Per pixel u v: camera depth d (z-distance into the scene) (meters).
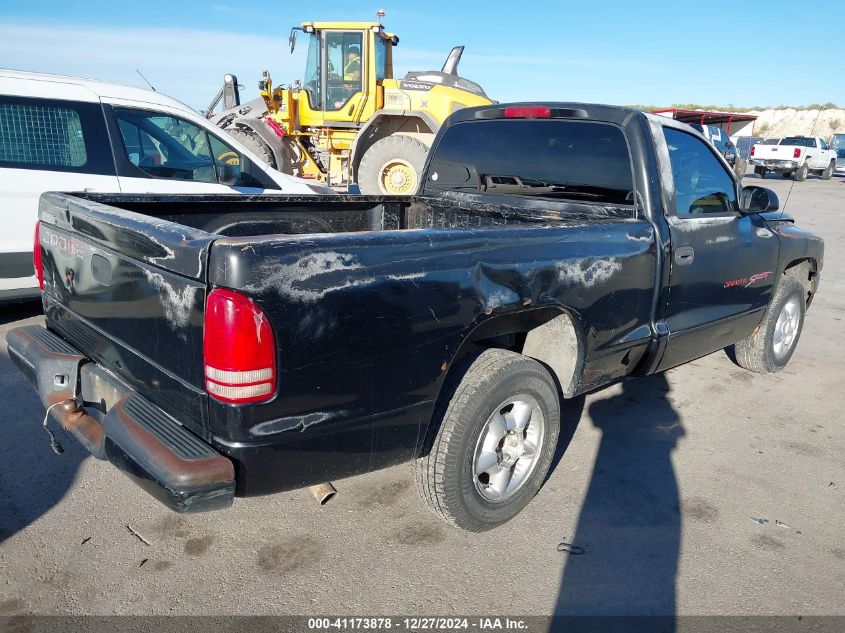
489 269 2.66
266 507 3.24
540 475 3.20
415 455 2.66
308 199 4.23
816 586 2.80
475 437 2.79
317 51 12.77
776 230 4.66
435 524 3.14
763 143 31.75
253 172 6.34
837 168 32.50
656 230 3.49
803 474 3.77
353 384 2.33
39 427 3.90
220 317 2.05
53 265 3.12
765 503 3.44
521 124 4.05
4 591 2.57
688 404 4.71
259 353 2.08
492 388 2.79
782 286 5.03
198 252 2.10
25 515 3.07
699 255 3.81
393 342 2.40
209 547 2.91
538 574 2.80
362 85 12.78
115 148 5.57
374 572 2.78
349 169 13.22
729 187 4.22
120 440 2.29
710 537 3.12
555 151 3.89
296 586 2.68
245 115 13.43
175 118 5.91
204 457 2.14
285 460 2.25
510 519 3.16
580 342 3.19
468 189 4.37
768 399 4.87
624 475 3.66
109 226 2.54
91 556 2.81
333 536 3.03
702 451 4.00
